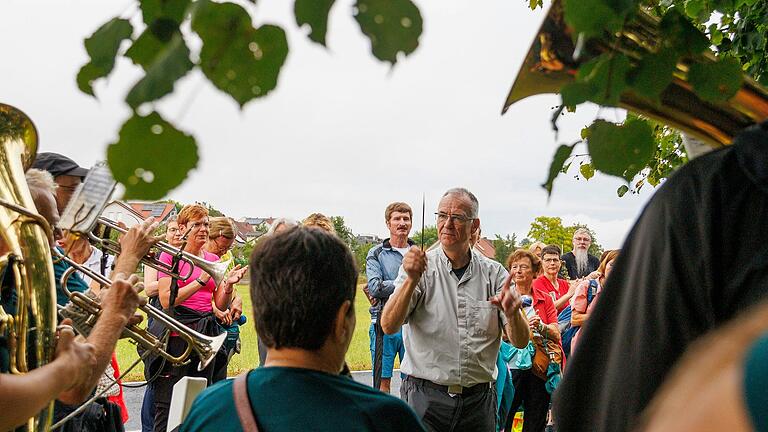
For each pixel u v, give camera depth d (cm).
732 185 124
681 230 126
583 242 820
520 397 543
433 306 389
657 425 47
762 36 324
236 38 91
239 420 161
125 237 302
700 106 141
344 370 187
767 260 117
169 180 84
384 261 602
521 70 131
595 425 137
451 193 399
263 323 171
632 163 125
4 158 220
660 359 126
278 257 171
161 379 471
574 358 141
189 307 500
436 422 385
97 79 95
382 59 90
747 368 46
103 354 231
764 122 126
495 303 373
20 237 210
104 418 329
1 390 171
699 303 124
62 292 290
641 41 125
